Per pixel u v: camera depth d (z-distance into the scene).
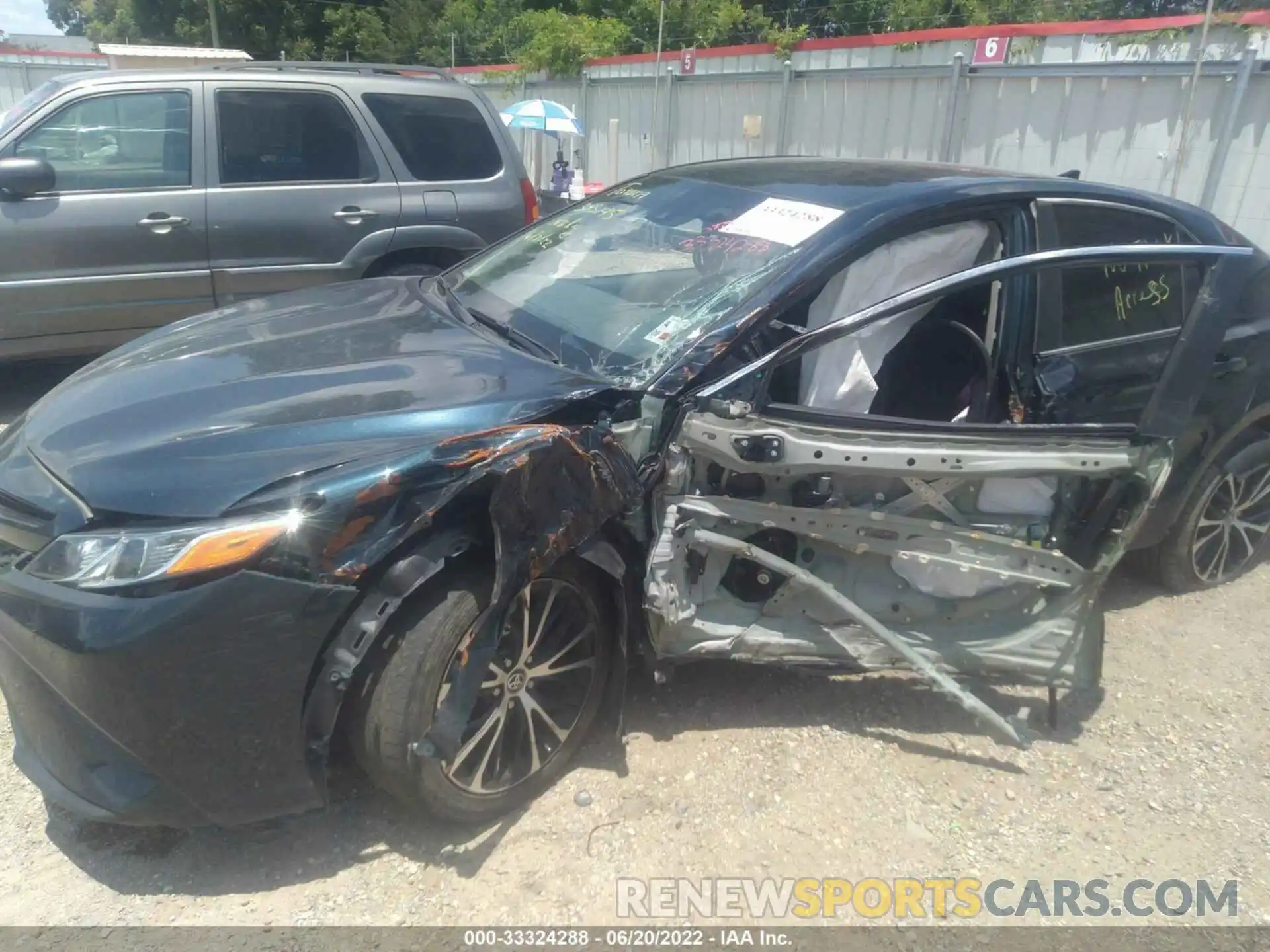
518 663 2.67
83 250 5.38
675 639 2.85
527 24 25.94
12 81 20.19
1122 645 3.77
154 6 34.88
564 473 2.50
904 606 3.13
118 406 2.71
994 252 3.27
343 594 2.28
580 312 3.23
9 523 2.43
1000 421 3.23
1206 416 3.66
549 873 2.56
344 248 6.00
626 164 15.98
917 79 10.90
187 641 2.19
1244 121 8.41
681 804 2.81
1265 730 3.30
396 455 2.39
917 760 3.06
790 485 2.90
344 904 2.45
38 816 2.71
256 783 2.35
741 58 13.77
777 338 2.86
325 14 33.81
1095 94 9.37
